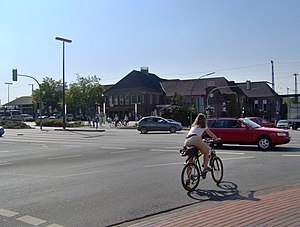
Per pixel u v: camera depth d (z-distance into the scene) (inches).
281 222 223.1
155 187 352.2
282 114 3499.0
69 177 414.0
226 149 720.3
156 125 1409.9
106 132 1497.3
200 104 1577.3
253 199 291.6
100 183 375.2
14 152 722.2
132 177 409.4
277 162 523.2
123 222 241.4
